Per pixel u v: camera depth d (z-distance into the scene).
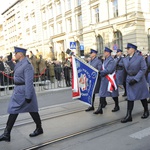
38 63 11.38
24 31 47.09
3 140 4.52
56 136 4.79
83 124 5.52
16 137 4.82
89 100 6.12
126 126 5.25
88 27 27.86
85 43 28.50
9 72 10.28
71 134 4.85
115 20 24.27
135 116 6.01
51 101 8.34
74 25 30.80
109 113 6.41
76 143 4.41
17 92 4.50
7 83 10.02
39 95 9.55
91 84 6.12
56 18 34.72
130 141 4.36
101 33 26.11
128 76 5.58
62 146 4.30
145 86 5.68
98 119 5.88
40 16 39.50
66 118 6.09
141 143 4.24
